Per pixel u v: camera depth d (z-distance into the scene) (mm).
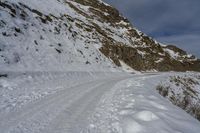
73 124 9078
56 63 29125
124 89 19016
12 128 8242
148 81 28781
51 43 32031
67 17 47844
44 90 16922
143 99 13891
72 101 13109
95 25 58938
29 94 15102
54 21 39250
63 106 11820
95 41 48781
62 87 18953
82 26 50188
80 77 28906
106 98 14523
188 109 17344
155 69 65312
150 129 8562
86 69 34750
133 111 10828
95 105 12367
